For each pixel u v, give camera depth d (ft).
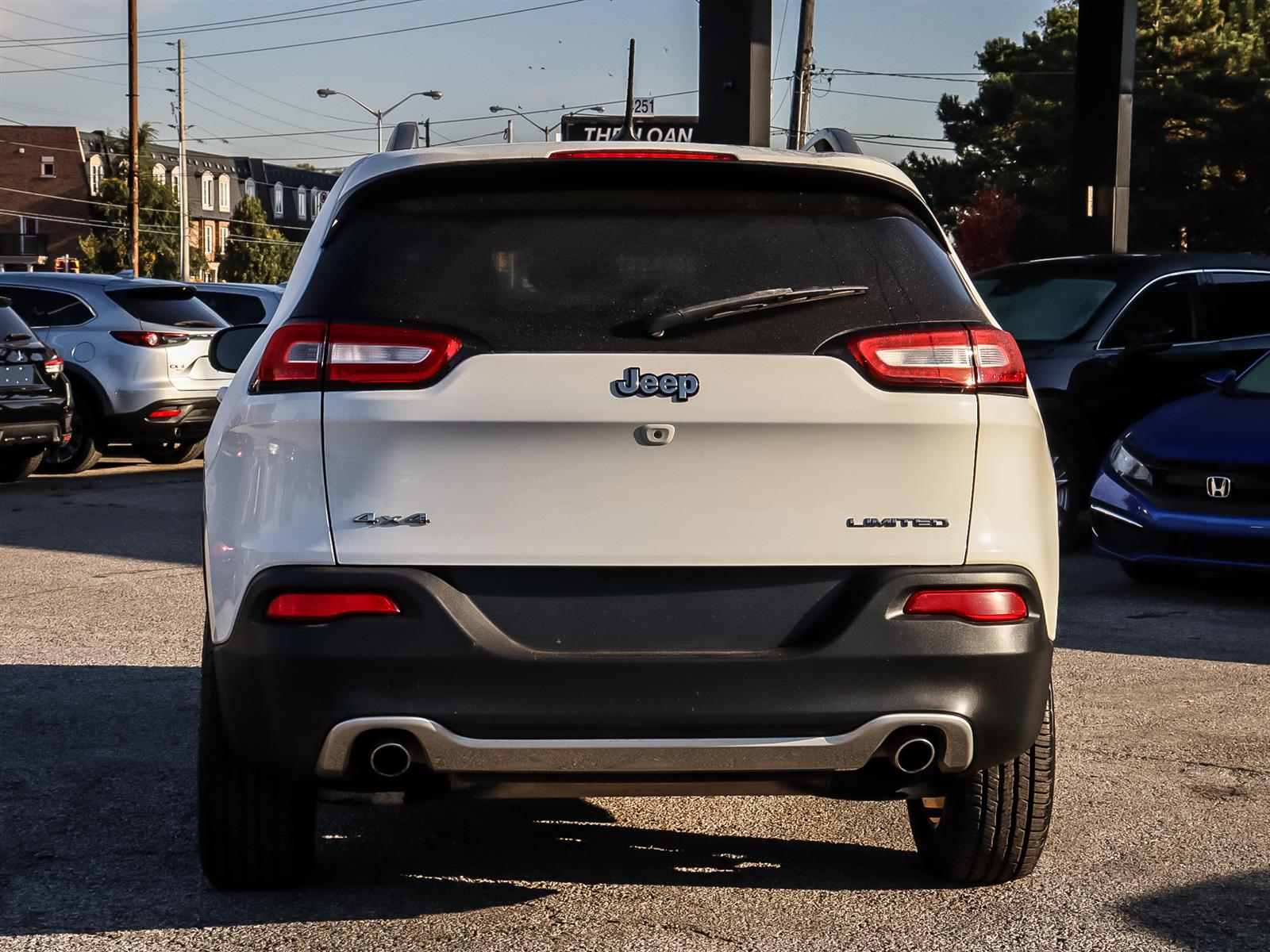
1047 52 164.55
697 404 10.94
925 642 11.06
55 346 50.72
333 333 11.10
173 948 11.74
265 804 12.40
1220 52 147.13
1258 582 30.60
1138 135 146.10
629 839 14.71
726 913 12.57
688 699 10.87
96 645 23.79
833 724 11.02
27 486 47.85
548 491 10.96
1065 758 17.51
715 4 58.70
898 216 11.94
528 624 10.94
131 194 169.89
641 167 11.53
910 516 11.20
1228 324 36.04
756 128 59.00
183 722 19.01
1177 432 29.04
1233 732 18.70
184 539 36.04
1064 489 34.14
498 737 10.87
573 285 11.20
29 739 18.12
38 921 12.32
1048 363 34.17
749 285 11.24
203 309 53.78
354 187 11.69
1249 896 12.99
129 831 14.75
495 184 11.62
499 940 11.93
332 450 11.00
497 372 10.91
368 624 10.82
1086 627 25.68
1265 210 146.20
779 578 11.10
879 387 11.16
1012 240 143.54
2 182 318.04
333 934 12.05
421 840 14.65
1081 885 13.28
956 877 13.17
